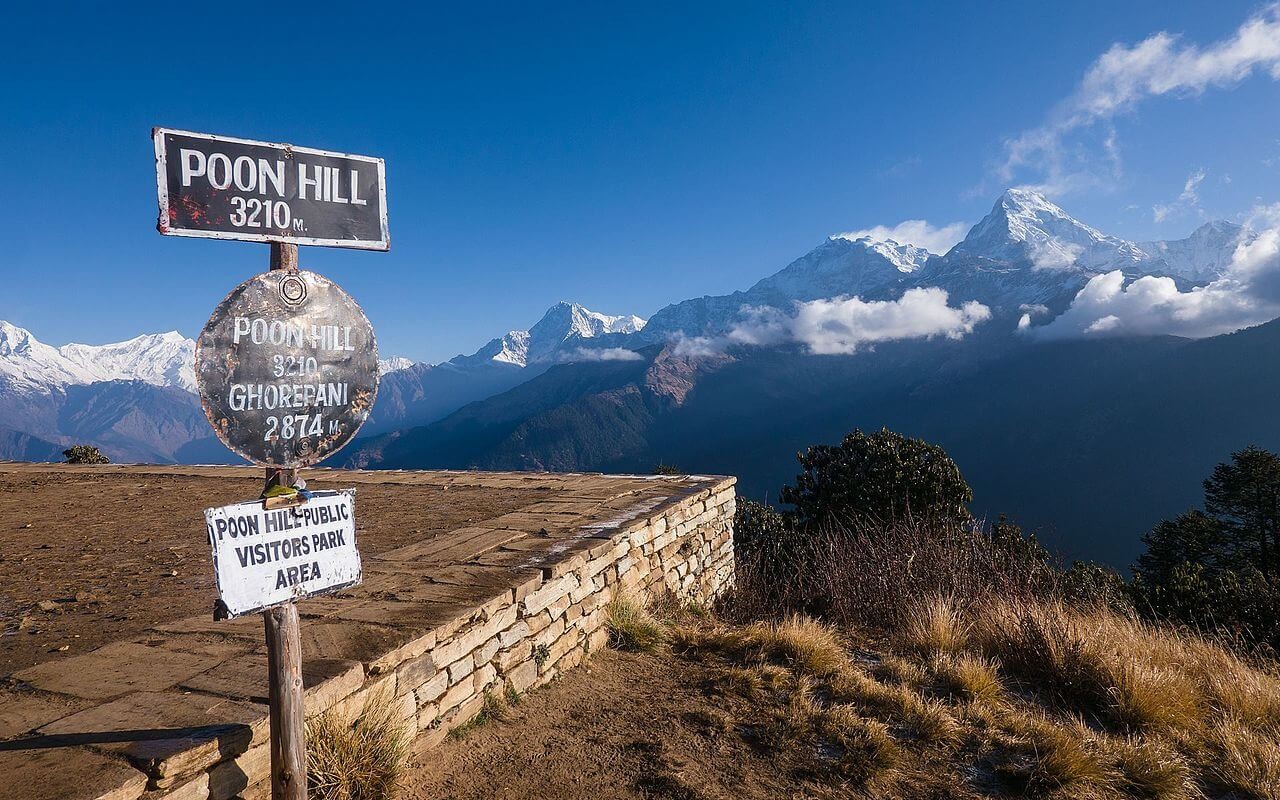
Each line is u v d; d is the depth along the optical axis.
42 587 5.25
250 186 2.62
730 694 4.94
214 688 3.16
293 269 2.73
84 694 3.11
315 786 3.00
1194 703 5.09
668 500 8.52
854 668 5.55
